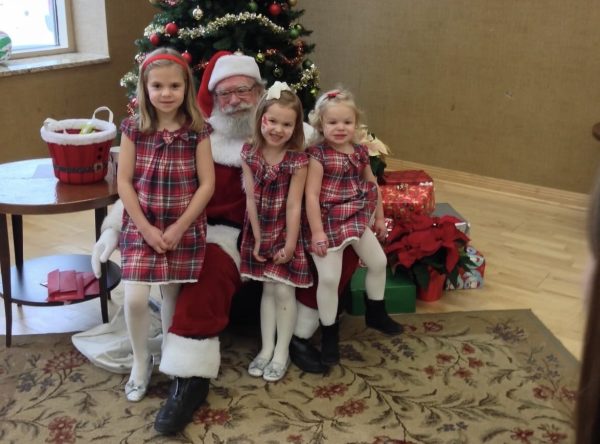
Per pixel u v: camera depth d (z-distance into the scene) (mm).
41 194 2104
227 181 2182
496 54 3859
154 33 2965
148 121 1876
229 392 2090
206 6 2891
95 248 2092
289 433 1906
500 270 3018
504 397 2098
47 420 1932
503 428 1952
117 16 4168
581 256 3193
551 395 2107
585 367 538
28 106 3785
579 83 3656
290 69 3127
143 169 1899
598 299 523
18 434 1870
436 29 4016
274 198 2047
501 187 4047
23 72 3682
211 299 1955
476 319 2578
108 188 2182
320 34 4465
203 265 1983
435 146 4246
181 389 1927
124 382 2119
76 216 3455
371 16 4230
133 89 3146
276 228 2062
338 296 2234
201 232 1974
